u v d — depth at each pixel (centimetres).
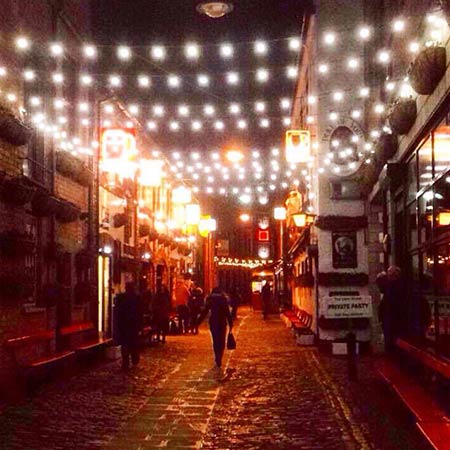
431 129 1182
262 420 1130
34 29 1588
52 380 1534
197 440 989
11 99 1414
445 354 1089
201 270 5541
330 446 948
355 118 2230
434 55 1050
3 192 1357
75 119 1942
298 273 3506
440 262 1125
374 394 1365
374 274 2198
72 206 1781
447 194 1055
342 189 2238
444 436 787
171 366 1844
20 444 952
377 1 1891
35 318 1548
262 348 2367
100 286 2275
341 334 2202
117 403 1274
